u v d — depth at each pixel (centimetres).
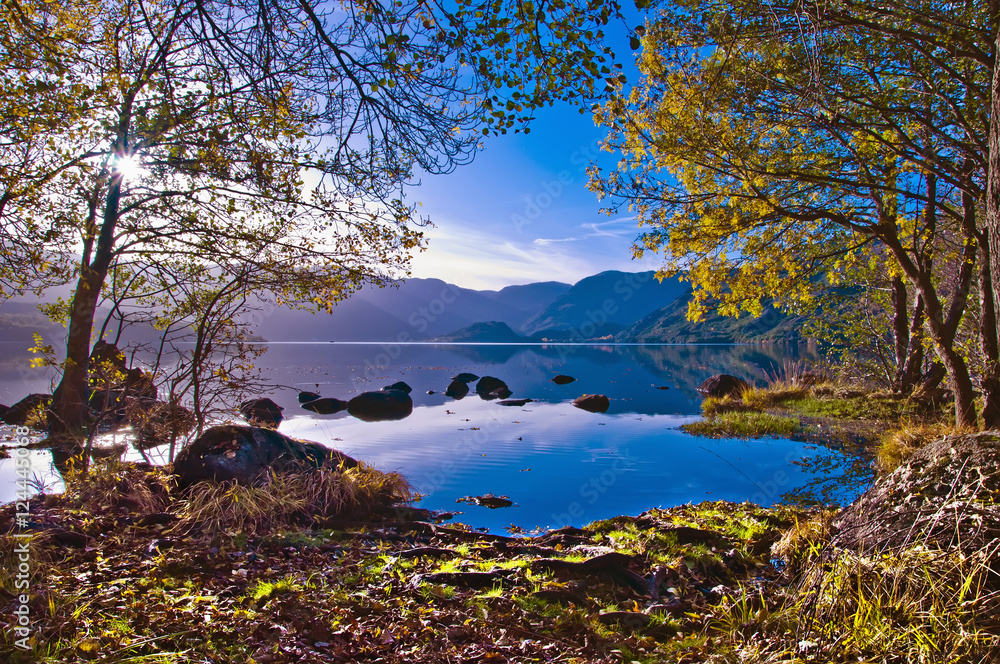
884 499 431
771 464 1179
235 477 734
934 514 380
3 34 639
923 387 1752
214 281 1101
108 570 463
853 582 369
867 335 2052
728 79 877
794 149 990
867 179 938
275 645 351
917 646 301
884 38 812
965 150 821
